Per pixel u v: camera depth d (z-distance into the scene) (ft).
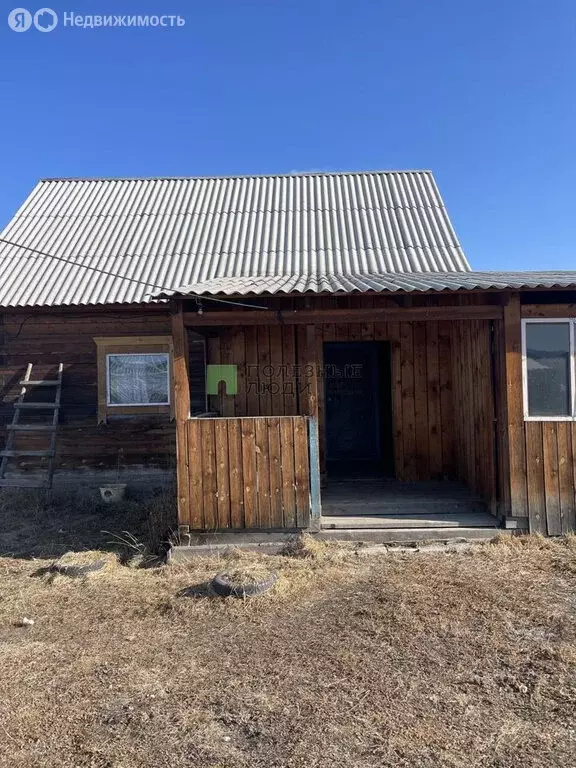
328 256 34.40
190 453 21.59
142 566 20.84
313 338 21.80
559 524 21.12
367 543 21.31
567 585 17.22
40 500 30.01
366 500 24.20
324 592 17.34
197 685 12.27
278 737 10.35
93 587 18.52
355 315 21.36
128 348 32.37
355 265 33.01
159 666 13.20
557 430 21.15
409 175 44.42
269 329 28.17
